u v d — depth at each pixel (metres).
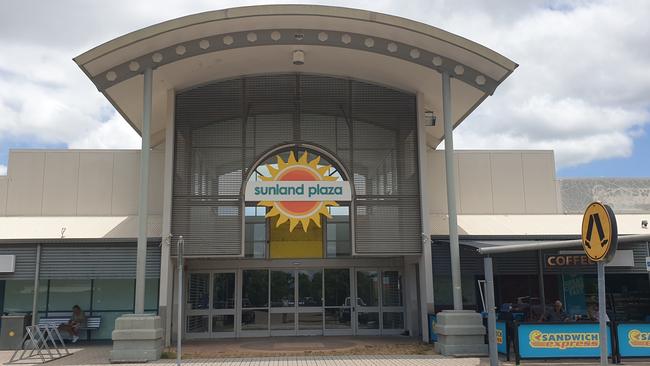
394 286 21.55
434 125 20.58
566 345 14.08
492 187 23.39
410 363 14.23
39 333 16.14
